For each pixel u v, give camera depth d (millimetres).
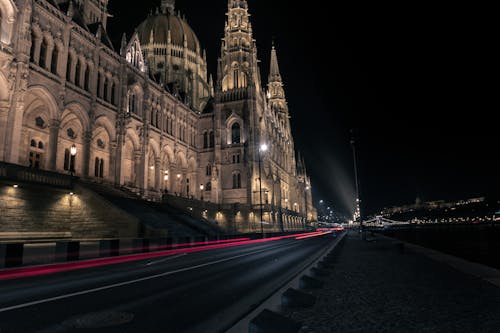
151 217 36281
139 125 55188
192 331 6258
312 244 36719
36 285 11375
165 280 12266
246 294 9766
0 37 33844
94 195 33625
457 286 10562
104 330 6305
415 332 5988
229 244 37438
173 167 65562
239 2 92312
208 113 79125
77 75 44031
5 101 33469
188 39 95688
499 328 6234
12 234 27219
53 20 39906
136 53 58906
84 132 44094
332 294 9312
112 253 21531
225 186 74625
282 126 117375
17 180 27750
